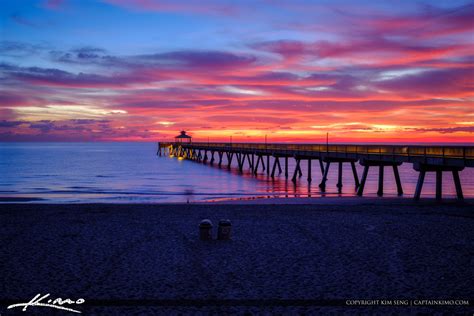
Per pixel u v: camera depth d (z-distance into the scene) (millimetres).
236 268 9742
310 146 38031
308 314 7117
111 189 34875
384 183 41281
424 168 23203
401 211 18875
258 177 48094
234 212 18469
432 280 8875
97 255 10852
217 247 11758
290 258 10609
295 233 13711
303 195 30141
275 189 34656
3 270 9539
